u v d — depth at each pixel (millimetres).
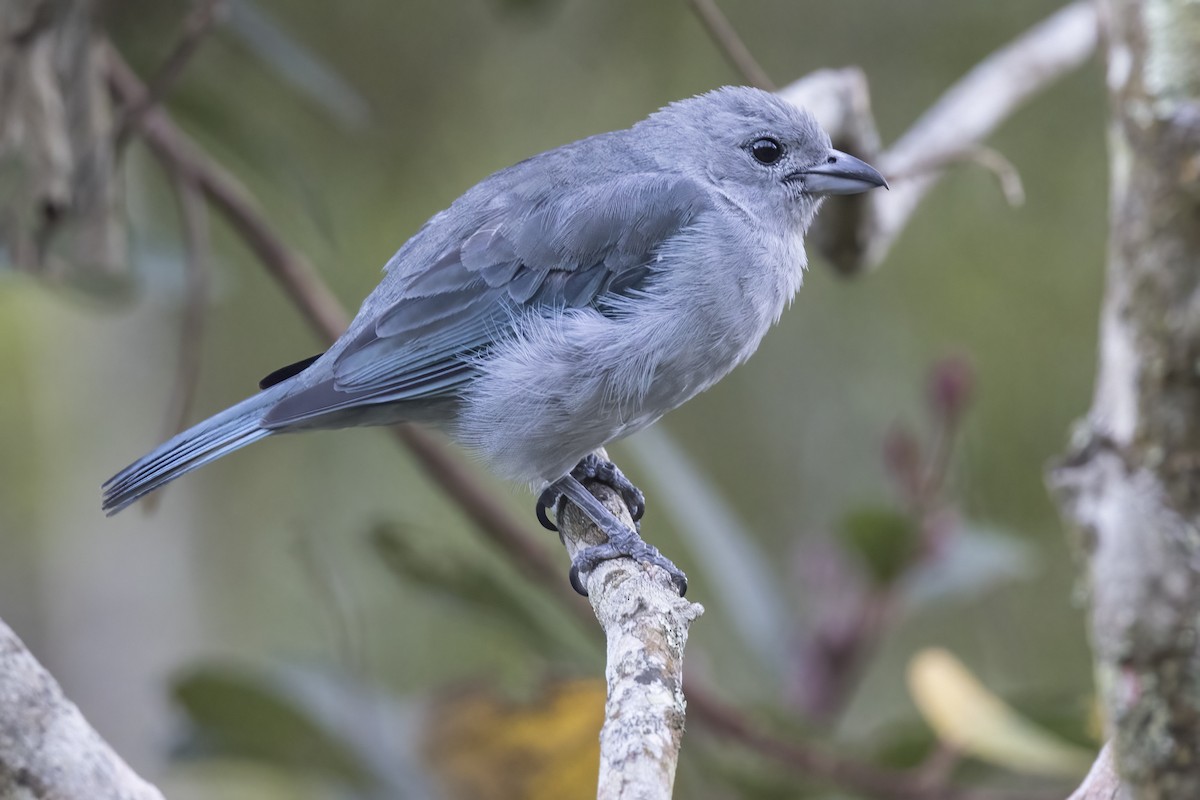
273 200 14156
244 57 12133
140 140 11766
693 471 10633
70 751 5254
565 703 9461
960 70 14109
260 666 9625
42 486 16938
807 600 11258
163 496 15148
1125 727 5141
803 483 14852
